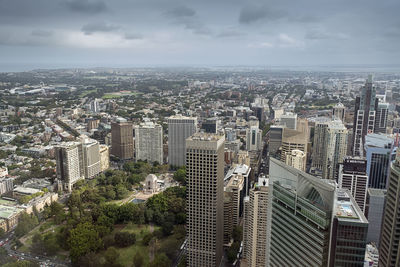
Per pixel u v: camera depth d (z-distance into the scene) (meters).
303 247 181.62
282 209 196.25
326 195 165.12
